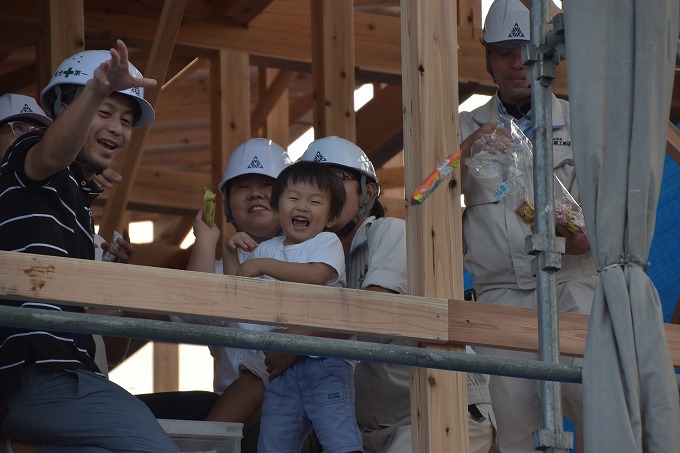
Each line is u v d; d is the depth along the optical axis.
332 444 6.49
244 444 7.21
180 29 11.33
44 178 5.45
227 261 7.22
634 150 5.58
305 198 6.91
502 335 6.03
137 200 13.80
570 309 7.42
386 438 7.01
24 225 5.41
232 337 4.98
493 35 8.05
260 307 5.51
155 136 16.86
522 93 8.04
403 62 6.34
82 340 5.57
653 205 5.57
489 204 7.80
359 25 11.51
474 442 7.02
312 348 5.11
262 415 6.75
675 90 11.99
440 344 5.98
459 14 11.54
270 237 8.20
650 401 5.32
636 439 5.24
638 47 5.66
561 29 5.89
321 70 10.23
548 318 5.82
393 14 14.05
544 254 5.88
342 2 10.36
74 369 5.39
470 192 7.90
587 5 5.70
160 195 13.92
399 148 13.32
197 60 13.42
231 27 11.55
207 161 17.83
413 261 6.10
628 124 5.61
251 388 7.16
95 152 6.09
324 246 6.81
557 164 7.85
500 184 7.47
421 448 5.95
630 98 5.63
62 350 5.41
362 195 7.39
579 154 5.59
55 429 5.32
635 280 5.46
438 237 6.09
